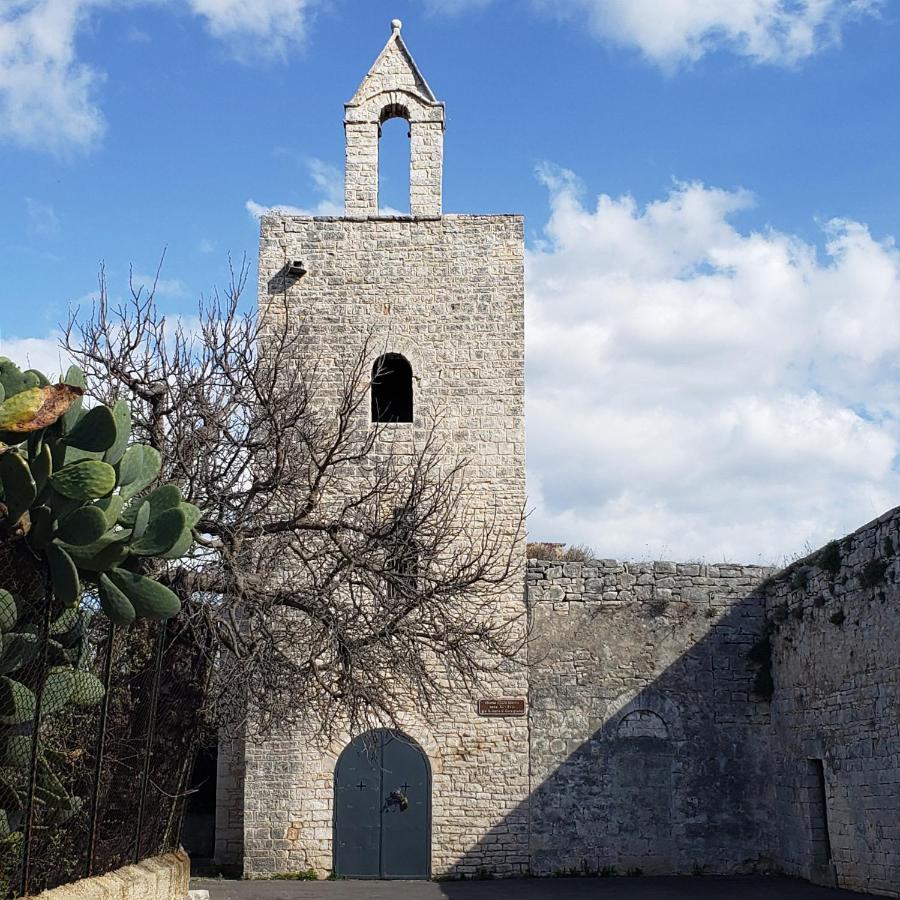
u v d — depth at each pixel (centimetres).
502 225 2477
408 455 2278
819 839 2106
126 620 973
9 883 881
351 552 1511
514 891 2019
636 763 2309
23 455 961
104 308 1642
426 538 1809
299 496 1620
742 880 2173
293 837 2222
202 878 2205
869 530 1902
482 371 2414
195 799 2675
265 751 2248
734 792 2309
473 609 2267
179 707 1344
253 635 1462
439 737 2275
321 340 2425
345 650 1450
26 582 935
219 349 1641
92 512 922
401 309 2442
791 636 2239
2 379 980
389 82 2548
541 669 2338
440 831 2238
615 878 2225
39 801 937
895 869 1791
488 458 2378
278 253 2469
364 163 2512
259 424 1586
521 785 2272
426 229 2478
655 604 2386
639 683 2350
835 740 2022
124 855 1142
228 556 1395
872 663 1884
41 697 915
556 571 2394
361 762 2256
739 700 2352
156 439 1480
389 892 1998
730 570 2414
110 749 1103
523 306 2444
